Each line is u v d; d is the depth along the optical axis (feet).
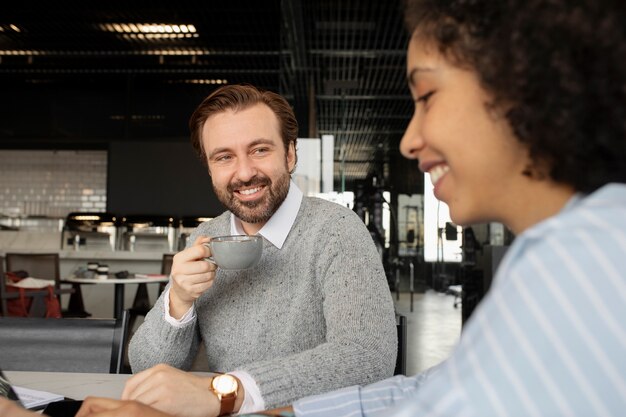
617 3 1.10
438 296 30.19
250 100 3.83
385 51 28.25
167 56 30.68
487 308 1.00
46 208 35.45
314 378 2.86
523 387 0.89
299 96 36.37
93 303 20.10
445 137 1.26
